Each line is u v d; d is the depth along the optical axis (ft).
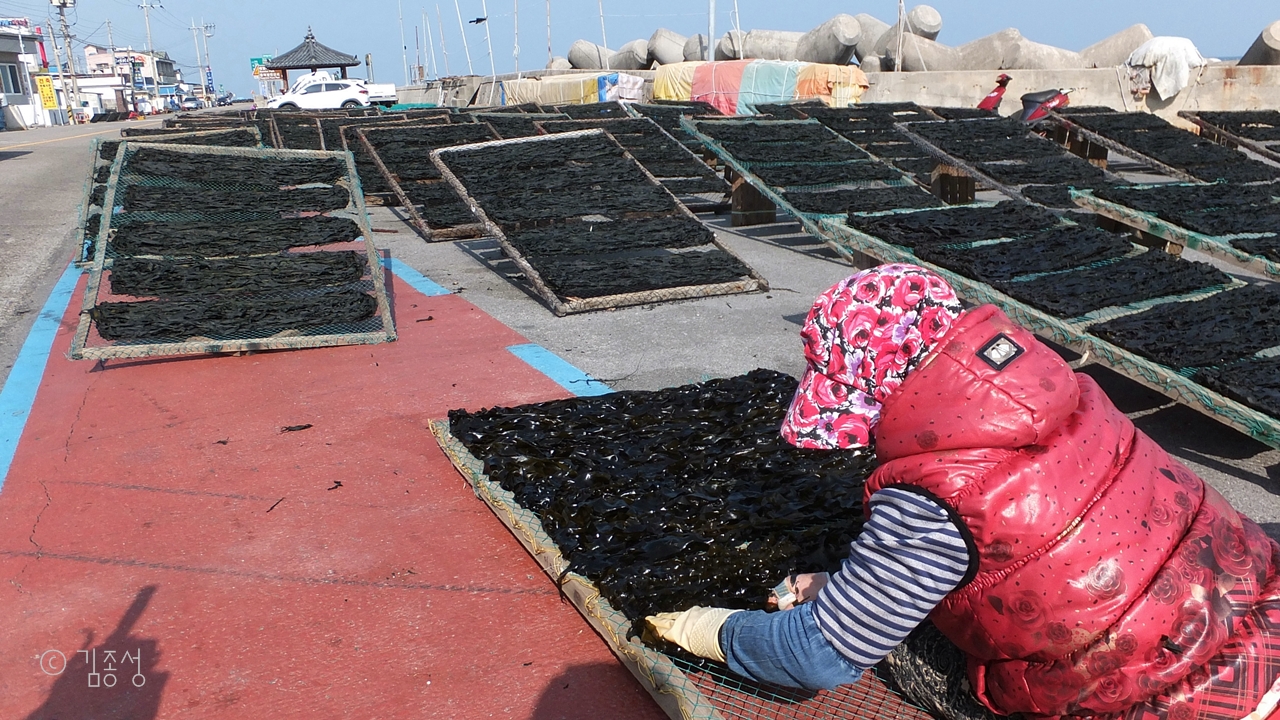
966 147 35.63
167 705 8.43
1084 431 5.68
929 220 21.67
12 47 175.01
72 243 34.58
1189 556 5.66
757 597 8.79
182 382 17.69
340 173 26.91
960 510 5.49
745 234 35.81
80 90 285.02
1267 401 12.45
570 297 23.03
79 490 12.89
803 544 9.82
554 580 10.11
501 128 42.22
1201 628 5.51
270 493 12.80
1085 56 83.61
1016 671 6.05
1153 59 65.00
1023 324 16.35
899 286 5.89
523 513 11.09
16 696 8.55
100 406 16.35
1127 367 14.35
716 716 7.48
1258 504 12.52
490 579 10.58
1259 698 5.59
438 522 11.94
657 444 12.86
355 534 11.62
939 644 7.39
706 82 84.38
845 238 21.62
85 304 19.58
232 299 20.74
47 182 54.34
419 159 37.24
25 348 20.21
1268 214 23.27
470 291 25.82
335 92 132.16
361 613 9.89
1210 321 15.43
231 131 35.65
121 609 9.97
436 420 14.44
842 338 5.98
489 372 18.17
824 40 93.04
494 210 26.55
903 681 7.66
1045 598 5.55
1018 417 5.43
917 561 5.61
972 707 6.87
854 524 10.19
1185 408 16.22
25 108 176.04
